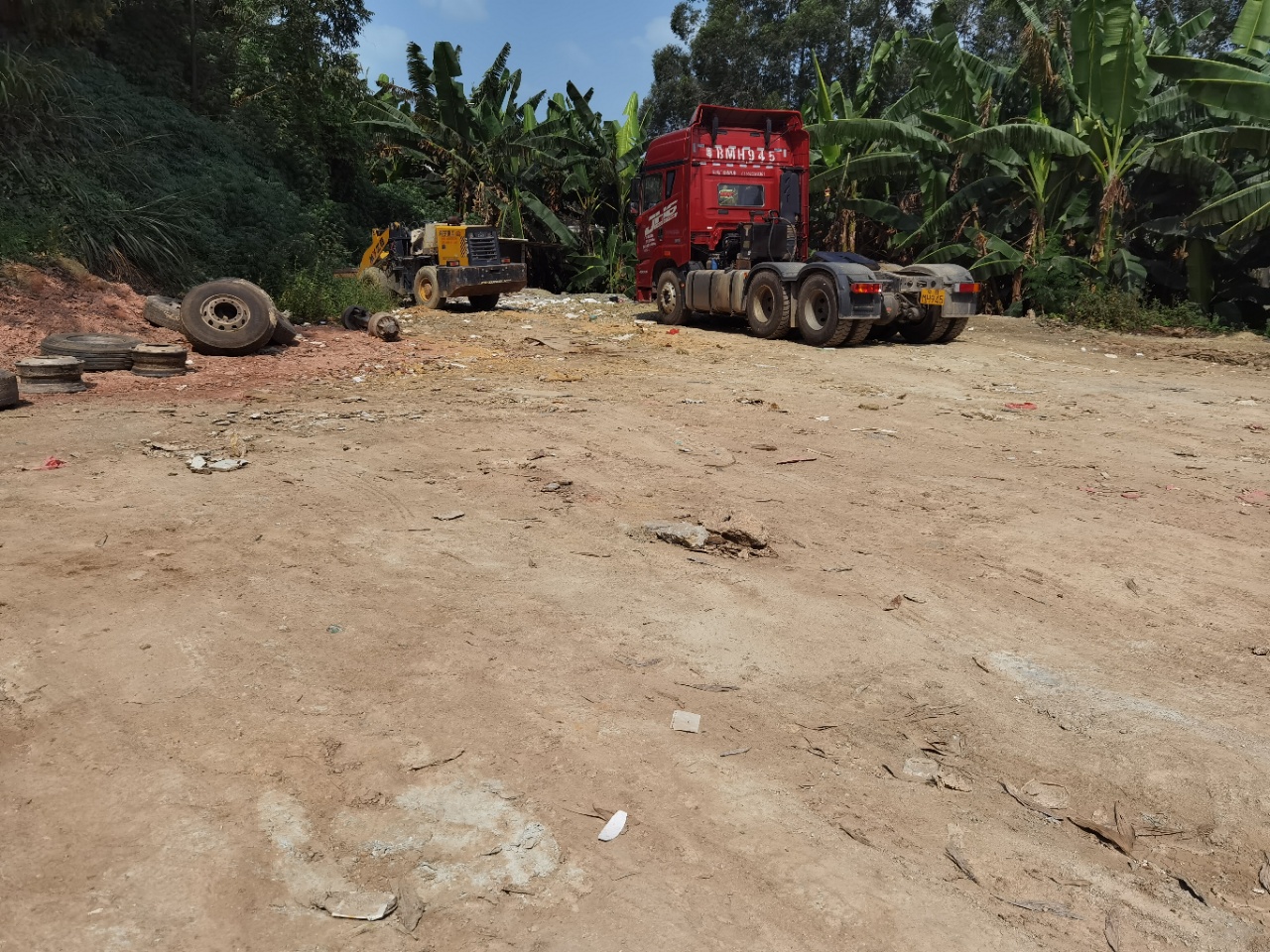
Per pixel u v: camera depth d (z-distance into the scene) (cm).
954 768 325
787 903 253
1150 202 2036
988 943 242
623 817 284
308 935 234
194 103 2222
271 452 699
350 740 321
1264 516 612
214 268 1587
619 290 3053
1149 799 309
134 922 235
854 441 800
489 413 866
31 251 1253
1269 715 363
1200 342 1681
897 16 3788
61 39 1741
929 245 2303
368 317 1458
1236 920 255
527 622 420
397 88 2928
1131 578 500
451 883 255
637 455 721
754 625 428
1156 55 1809
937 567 511
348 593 444
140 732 321
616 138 3147
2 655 370
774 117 1655
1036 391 1091
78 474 625
